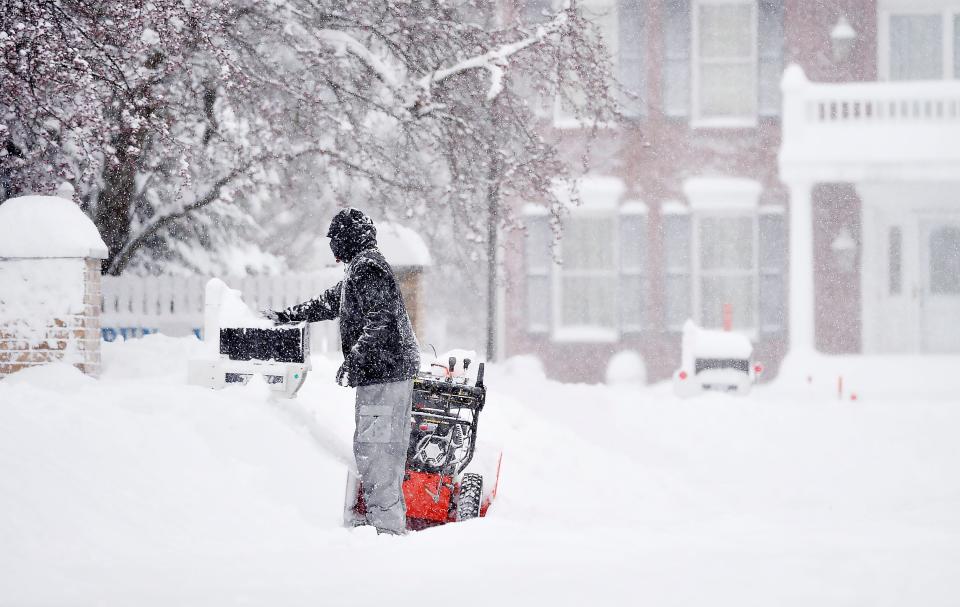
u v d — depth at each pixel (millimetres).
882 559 11453
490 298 52906
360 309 14711
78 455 14289
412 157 39688
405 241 39844
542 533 14070
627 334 54875
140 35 27953
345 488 16219
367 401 14594
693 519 18484
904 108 53250
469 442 16219
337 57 36156
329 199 58969
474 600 9516
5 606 9227
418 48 36750
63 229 22516
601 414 33125
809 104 49969
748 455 29625
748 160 54438
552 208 38156
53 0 26703
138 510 13516
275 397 19328
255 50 35406
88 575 10703
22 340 22625
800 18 54219
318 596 9672
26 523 12195
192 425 16844
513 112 37062
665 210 54594
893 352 53156
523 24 37469
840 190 53250
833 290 53188
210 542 13156
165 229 44562
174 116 33781
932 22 54219
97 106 26438
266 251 55656
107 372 25297
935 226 52969
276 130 33875
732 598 9500
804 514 19406
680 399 35094
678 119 54719
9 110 26844
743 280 54500
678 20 54781
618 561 11570
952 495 23312
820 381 47188
